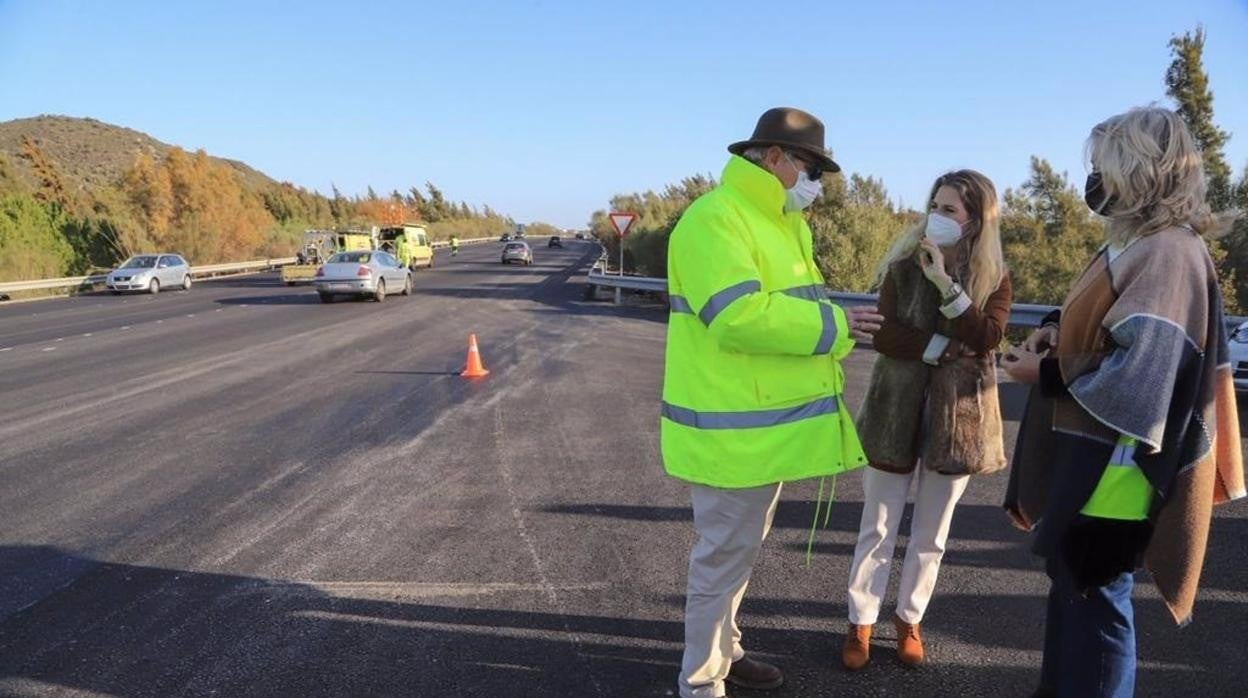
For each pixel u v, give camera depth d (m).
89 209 40.84
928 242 2.74
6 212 31.47
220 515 4.88
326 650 3.26
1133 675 2.23
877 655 3.19
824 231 18.89
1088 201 2.20
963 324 2.78
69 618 3.56
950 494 3.00
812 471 2.53
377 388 9.10
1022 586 3.78
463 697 2.91
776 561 4.11
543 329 15.34
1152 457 2.02
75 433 6.98
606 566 4.09
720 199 2.51
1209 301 2.01
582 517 4.82
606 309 19.91
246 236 45.28
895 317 2.92
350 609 3.63
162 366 10.79
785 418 2.51
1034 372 2.35
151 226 40.12
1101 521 2.11
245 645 3.31
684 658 2.80
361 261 22.41
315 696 2.93
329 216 79.12
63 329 16.00
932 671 3.05
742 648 3.23
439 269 42.94
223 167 49.72
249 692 2.97
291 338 13.92
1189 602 2.10
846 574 3.96
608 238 40.38
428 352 12.09
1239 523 4.51
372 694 2.94
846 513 4.84
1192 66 17.70
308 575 4.00
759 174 2.50
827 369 2.60
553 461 6.05
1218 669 3.02
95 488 5.43
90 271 32.72
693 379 2.59
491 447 6.47
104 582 3.93
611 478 5.61
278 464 5.99
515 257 47.53
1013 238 19.45
